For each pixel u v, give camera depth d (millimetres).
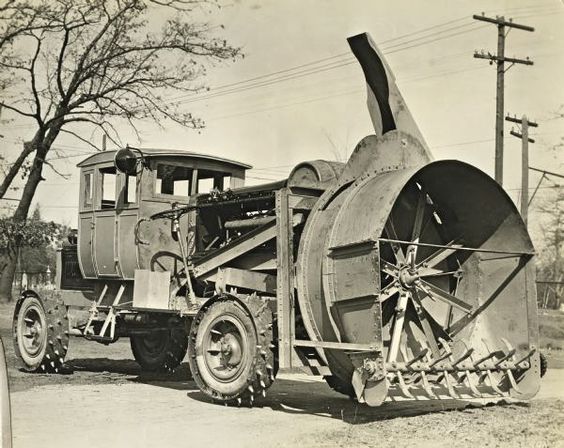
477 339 8922
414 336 8664
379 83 8500
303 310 8086
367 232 7285
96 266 11656
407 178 7523
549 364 15273
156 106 16047
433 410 8344
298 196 8719
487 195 8633
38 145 16406
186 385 10539
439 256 9062
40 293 11969
